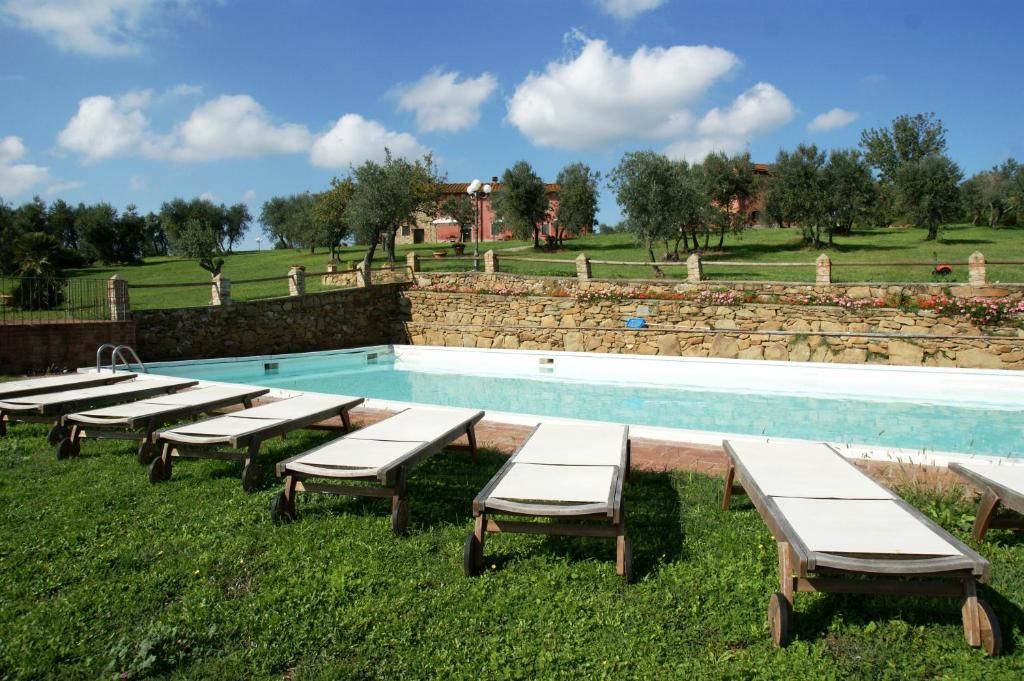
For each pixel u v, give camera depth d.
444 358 14.99
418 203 26.55
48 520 4.03
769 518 3.02
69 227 46.97
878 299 12.64
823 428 8.26
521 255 27.22
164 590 3.14
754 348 13.27
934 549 2.58
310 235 36.88
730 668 2.49
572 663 2.54
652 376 12.57
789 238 27.95
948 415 8.85
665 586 3.13
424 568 3.36
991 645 2.55
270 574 3.28
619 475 3.63
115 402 6.62
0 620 2.90
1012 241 24.19
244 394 6.64
